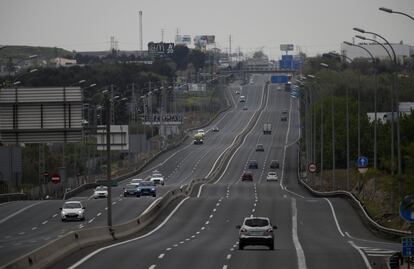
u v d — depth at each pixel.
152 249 107.56
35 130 133.12
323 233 146.25
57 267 86.62
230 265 89.25
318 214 177.75
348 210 184.62
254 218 110.44
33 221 166.62
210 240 128.12
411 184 90.06
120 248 109.12
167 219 169.88
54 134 133.38
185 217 173.25
